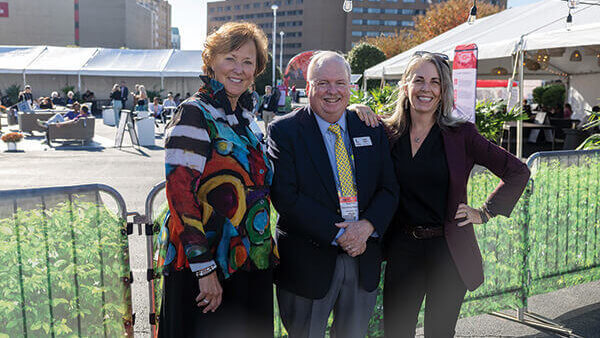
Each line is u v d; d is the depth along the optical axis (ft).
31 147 44.60
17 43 302.45
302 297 7.13
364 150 7.22
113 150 43.47
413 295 7.86
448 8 146.10
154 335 7.88
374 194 7.34
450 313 7.86
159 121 77.20
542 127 45.42
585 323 11.27
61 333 6.64
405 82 7.80
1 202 6.04
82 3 333.21
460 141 7.68
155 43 449.48
